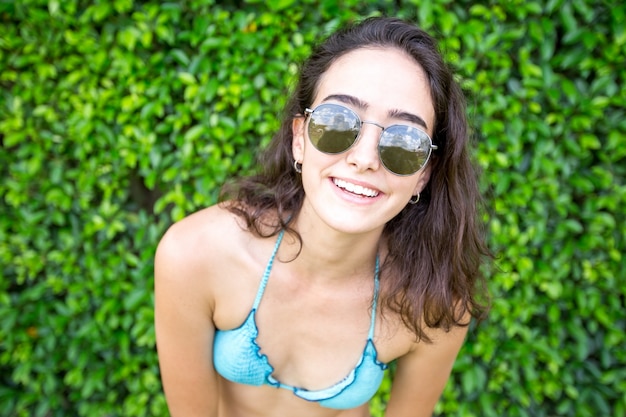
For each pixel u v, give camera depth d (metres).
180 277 1.21
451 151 1.19
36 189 2.17
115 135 2.08
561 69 2.04
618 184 2.08
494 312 2.12
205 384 1.37
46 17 1.96
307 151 1.03
